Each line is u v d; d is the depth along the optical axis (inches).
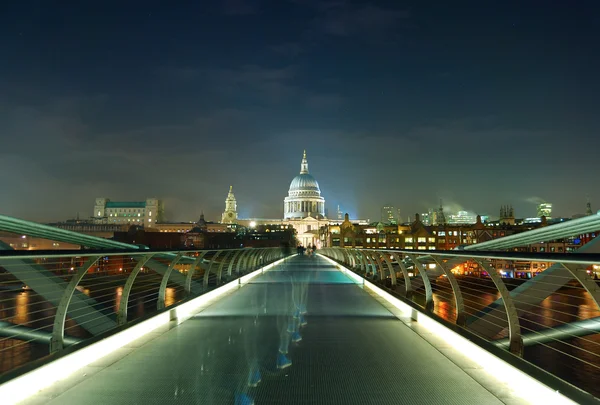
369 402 199.5
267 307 494.6
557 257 183.2
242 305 511.5
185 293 490.6
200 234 5374.0
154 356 276.5
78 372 242.8
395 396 206.8
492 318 862.5
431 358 273.4
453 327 313.0
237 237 5757.9
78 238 1412.4
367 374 240.5
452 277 330.6
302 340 323.6
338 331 356.8
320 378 233.3
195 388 217.3
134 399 202.4
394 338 330.6
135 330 331.0
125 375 237.5
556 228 1048.8
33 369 211.8
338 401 200.7
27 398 203.3
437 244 5792.3
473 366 255.8
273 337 333.4
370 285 709.3
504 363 231.9
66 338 429.4
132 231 4552.2
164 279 407.2
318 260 2175.2
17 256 202.4
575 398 177.2
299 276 1023.0
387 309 480.4
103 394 208.8
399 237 5871.1
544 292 903.7
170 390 214.4
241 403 198.1
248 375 238.2
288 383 225.5
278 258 1845.5
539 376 202.7
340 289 709.3
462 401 200.5
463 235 5743.1
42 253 216.4
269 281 878.4
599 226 955.3
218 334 343.9
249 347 300.8
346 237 5989.2
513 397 205.5
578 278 186.7
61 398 203.5
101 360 267.3
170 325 381.7
